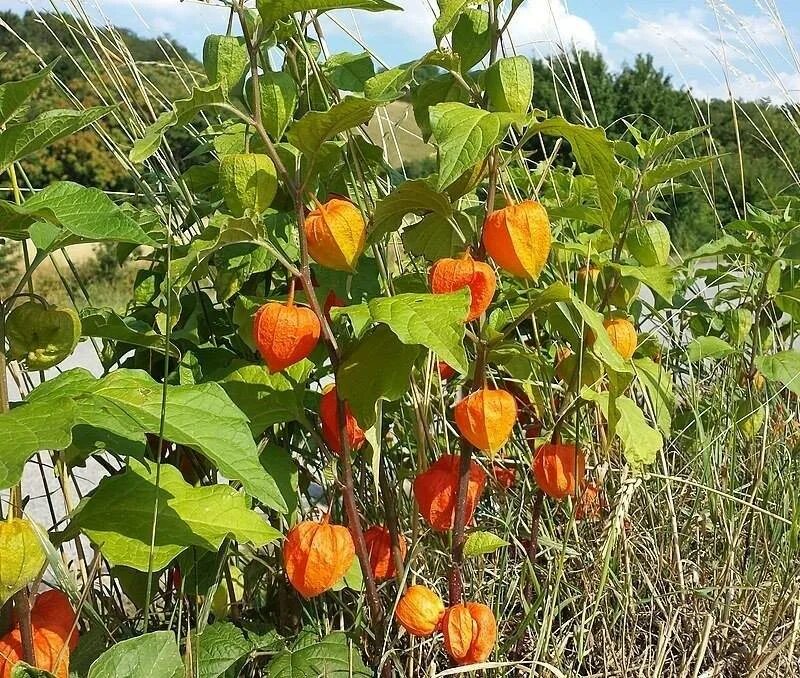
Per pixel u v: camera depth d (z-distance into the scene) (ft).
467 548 2.31
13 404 1.82
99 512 1.98
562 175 3.60
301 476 2.86
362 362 2.12
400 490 2.96
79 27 2.81
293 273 2.09
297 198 2.09
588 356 2.57
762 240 3.83
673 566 3.08
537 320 3.52
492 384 3.12
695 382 3.87
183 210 2.78
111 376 1.86
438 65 2.15
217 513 2.05
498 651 2.61
